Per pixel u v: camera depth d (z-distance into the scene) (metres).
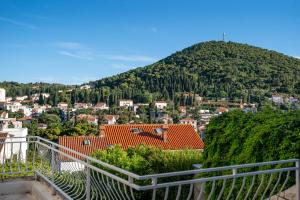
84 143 32.69
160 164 12.98
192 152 13.24
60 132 53.66
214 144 8.31
